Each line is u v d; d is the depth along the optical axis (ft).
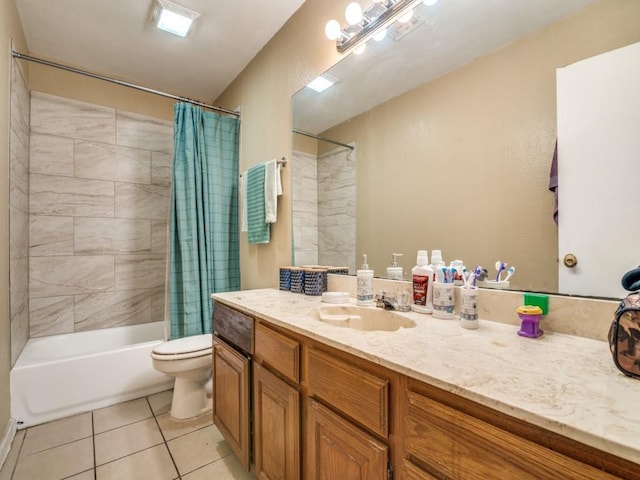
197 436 5.49
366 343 2.62
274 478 3.67
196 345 6.11
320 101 5.78
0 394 4.95
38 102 7.55
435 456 1.98
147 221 9.05
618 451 1.28
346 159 5.37
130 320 8.75
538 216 3.12
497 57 3.46
